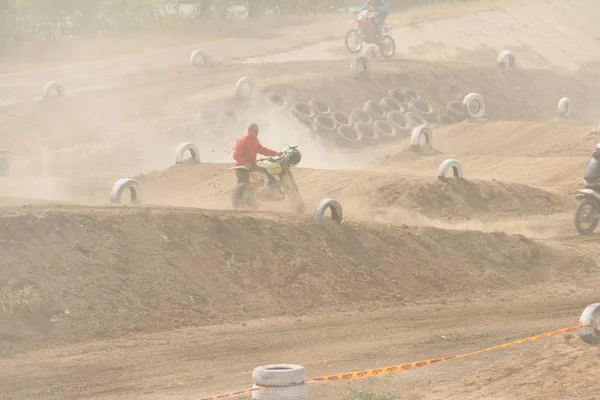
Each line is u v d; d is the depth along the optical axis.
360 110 149.38
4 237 45.31
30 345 40.53
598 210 74.56
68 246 46.84
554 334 43.56
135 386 35.12
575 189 93.12
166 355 39.78
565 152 122.12
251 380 36.00
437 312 50.38
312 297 50.81
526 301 54.03
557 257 64.94
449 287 56.44
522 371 35.66
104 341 42.03
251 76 159.00
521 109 176.75
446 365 38.91
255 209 65.06
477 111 162.00
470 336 44.66
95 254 47.22
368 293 53.00
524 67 198.75
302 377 27.30
